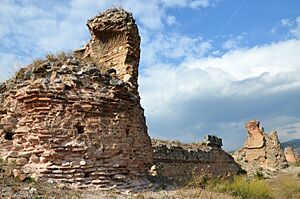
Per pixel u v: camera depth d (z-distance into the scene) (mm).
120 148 11195
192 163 26828
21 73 11664
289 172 37531
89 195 9008
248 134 43344
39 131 10156
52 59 11930
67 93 10703
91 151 10414
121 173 11008
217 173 31312
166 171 22609
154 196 9992
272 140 41844
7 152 10297
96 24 14688
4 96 11406
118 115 11469
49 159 9898
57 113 10359
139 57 15258
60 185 9320
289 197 18281
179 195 10781
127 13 14648
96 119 10852
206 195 11719
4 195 7586
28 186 8594
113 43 14789
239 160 42688
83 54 15914
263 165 40844
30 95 10477
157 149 22344
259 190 15938
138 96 13641
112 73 12758
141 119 12914
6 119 10625
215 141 32969
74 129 10414
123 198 9148
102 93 11266
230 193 14031
